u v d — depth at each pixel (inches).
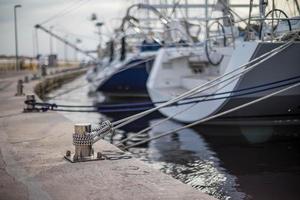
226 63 628.7
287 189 343.9
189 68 765.9
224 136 569.3
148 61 1011.3
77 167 274.2
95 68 1578.5
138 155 476.7
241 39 632.4
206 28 673.0
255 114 561.0
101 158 292.7
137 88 1122.7
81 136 292.7
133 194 219.3
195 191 223.0
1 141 362.6
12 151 323.9
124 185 234.7
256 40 534.9
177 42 774.5
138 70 1087.0
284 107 552.1
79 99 1235.2
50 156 306.2
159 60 760.3
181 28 754.8
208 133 593.0
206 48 658.8
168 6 798.5
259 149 492.1
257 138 549.6
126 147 498.3
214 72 724.0
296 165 417.1
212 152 482.3
